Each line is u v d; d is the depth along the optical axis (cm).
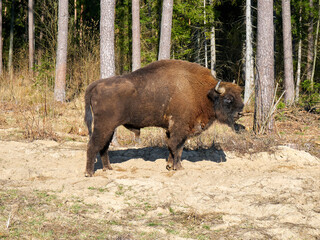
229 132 1067
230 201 557
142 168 768
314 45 2384
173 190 606
